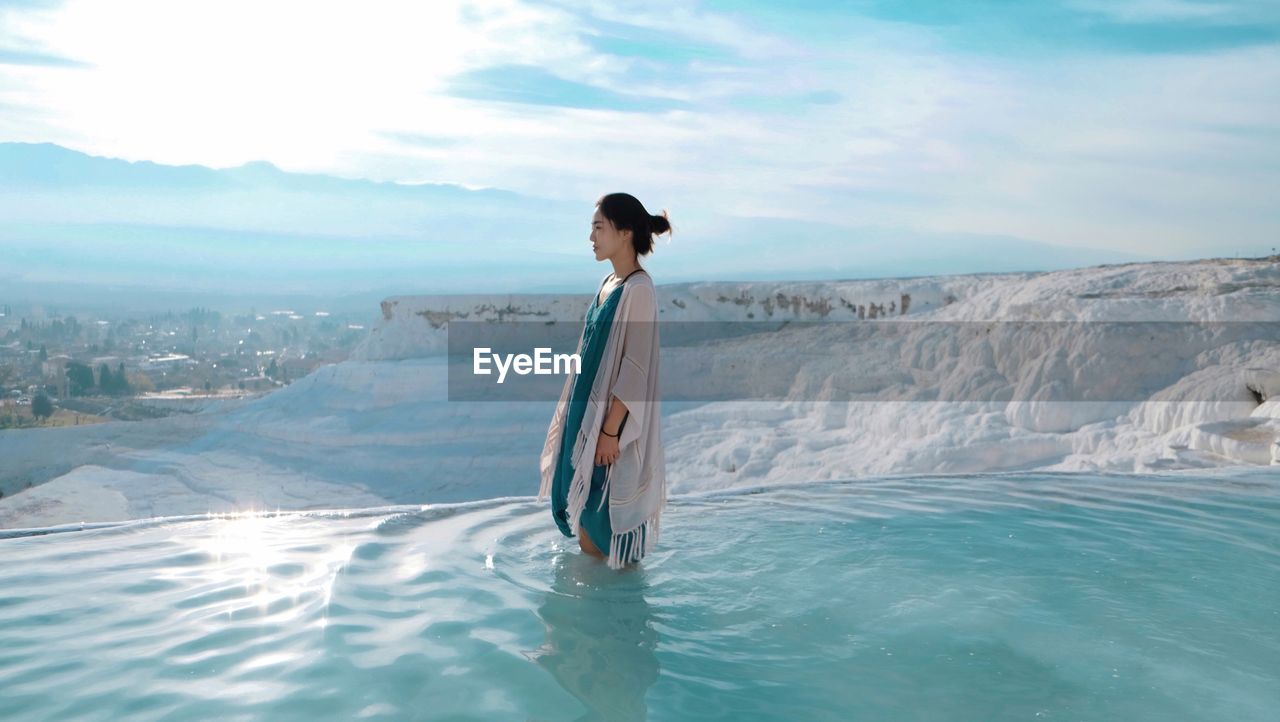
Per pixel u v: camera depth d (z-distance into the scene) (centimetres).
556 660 234
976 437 1060
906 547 356
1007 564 332
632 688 215
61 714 198
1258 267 1362
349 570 311
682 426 1502
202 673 222
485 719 198
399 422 1766
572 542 368
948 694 215
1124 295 1340
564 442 354
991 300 1548
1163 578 312
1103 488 482
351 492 1507
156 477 1748
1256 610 278
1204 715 204
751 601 289
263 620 261
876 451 1148
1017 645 248
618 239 348
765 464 1219
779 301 2050
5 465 1988
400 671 224
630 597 292
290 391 2098
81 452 2012
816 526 395
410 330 2200
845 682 222
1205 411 934
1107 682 222
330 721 196
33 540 354
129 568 312
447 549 347
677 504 446
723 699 211
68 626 254
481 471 1534
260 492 1530
